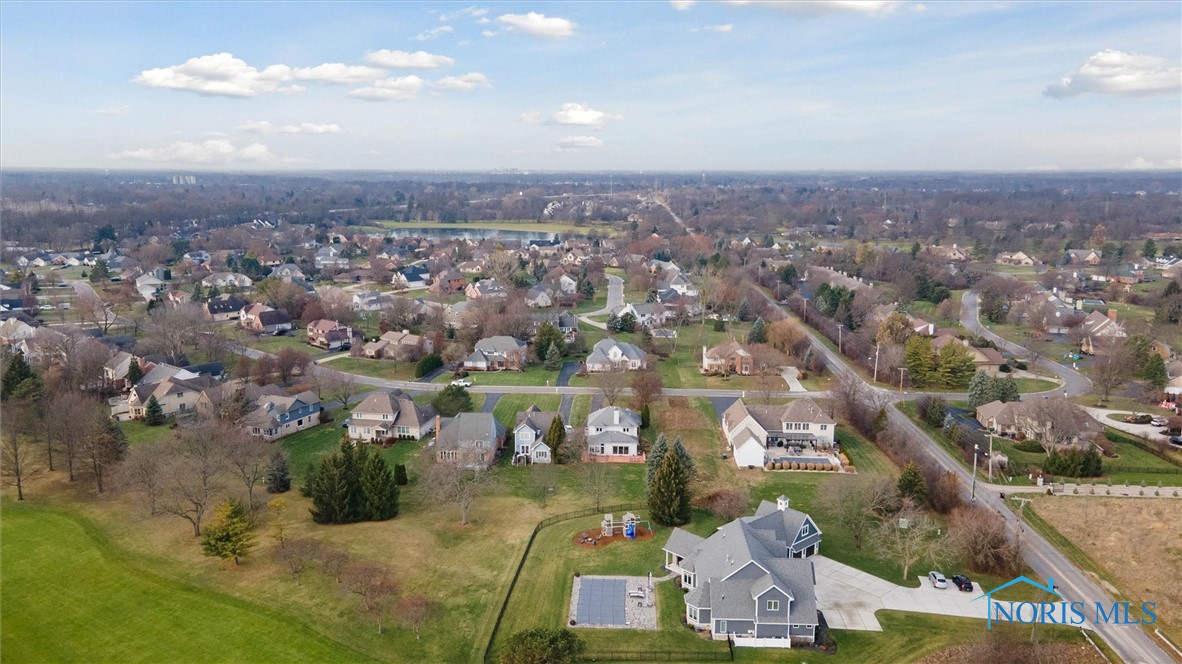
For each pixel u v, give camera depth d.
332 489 80.88
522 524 81.31
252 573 70.88
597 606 65.38
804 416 104.94
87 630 62.62
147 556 74.00
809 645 60.59
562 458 99.12
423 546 76.00
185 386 118.62
